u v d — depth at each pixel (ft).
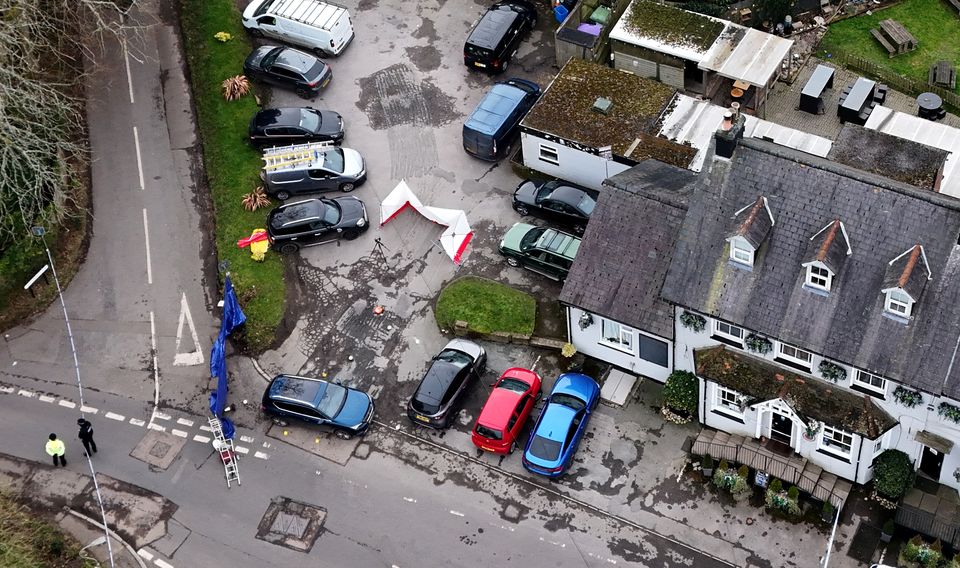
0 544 129.59
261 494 135.74
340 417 138.41
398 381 145.59
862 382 118.32
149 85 184.14
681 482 131.23
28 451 141.69
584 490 131.95
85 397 146.82
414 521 131.34
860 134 145.79
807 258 115.96
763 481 128.16
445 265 157.17
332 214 160.45
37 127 162.09
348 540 130.31
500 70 181.37
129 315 155.12
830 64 180.75
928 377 110.83
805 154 122.93
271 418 143.02
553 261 149.38
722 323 124.36
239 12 195.72
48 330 154.20
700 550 125.29
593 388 137.59
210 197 168.25
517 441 137.80
